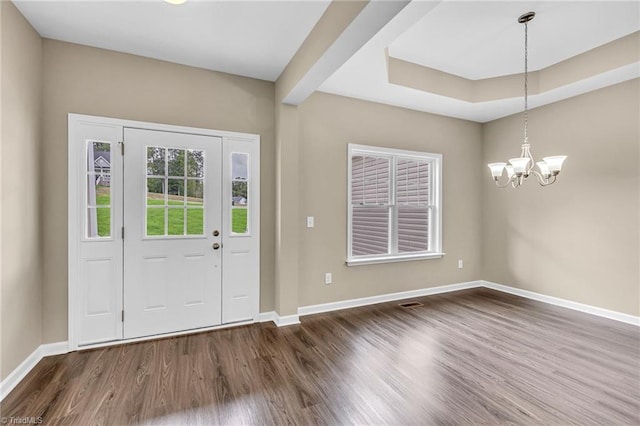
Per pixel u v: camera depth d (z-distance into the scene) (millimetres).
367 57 2734
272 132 3293
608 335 2881
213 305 3029
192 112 2932
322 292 3561
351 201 3736
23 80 2150
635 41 2762
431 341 2754
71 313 2510
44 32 2363
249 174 3186
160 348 2590
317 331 2984
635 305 3164
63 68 2488
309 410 1799
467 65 3463
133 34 2416
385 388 2023
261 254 3246
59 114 2473
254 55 2754
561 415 1759
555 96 3615
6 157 1948
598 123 3410
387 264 3975
